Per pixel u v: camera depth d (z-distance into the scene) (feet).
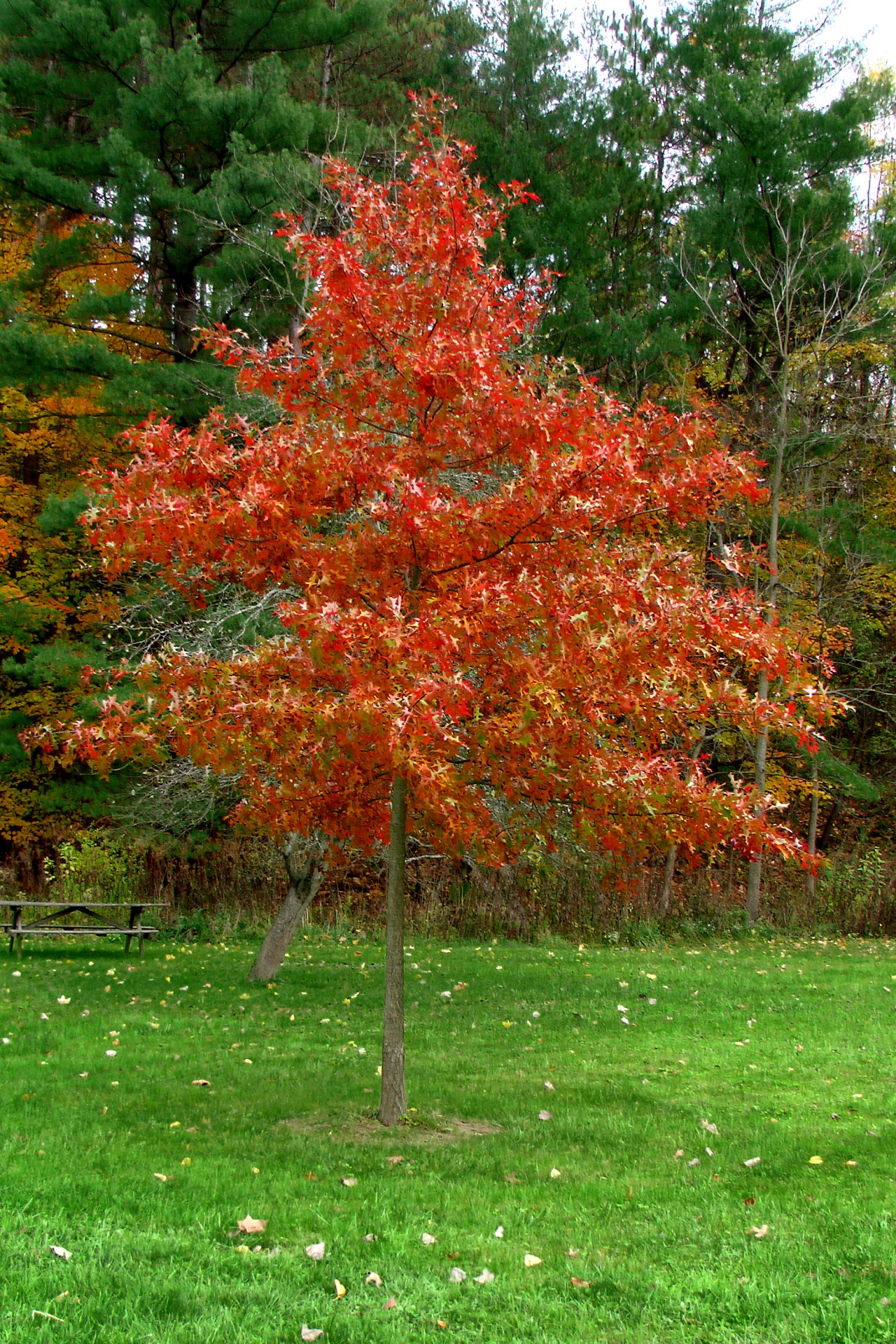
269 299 51.34
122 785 58.39
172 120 50.93
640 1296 12.59
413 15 71.36
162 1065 24.11
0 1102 20.67
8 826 59.98
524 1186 16.71
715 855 21.88
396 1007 20.45
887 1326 11.68
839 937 58.85
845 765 68.64
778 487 63.26
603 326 62.95
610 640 16.67
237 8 55.93
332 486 18.45
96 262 55.16
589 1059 26.21
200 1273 12.86
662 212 74.69
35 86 54.24
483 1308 12.24
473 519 17.61
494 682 18.24
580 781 18.60
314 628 15.96
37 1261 12.96
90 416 52.49
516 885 55.31
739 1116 21.09
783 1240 14.34
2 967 37.60
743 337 71.82
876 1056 26.66
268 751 18.22
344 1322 11.73
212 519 17.44
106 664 50.80
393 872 20.56
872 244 68.08
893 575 71.77
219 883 55.98
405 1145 18.76
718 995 36.22
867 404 71.92
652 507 18.74
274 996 33.71
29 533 58.39
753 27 73.87
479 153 64.03
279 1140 18.85
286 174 47.60
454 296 19.72
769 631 17.97
